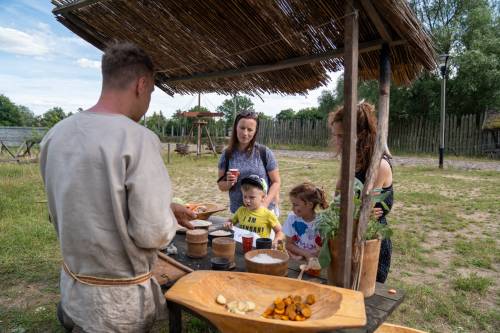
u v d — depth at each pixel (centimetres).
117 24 272
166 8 241
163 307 165
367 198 175
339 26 208
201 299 162
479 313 326
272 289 174
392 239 525
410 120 2356
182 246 261
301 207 277
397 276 407
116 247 140
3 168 1188
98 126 138
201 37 263
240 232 285
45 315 315
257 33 240
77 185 135
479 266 439
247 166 329
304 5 193
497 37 2311
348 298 153
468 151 2091
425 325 310
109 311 144
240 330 144
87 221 136
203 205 364
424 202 780
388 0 165
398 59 228
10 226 540
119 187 133
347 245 169
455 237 545
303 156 2055
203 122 2045
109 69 149
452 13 2416
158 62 312
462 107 2334
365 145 212
